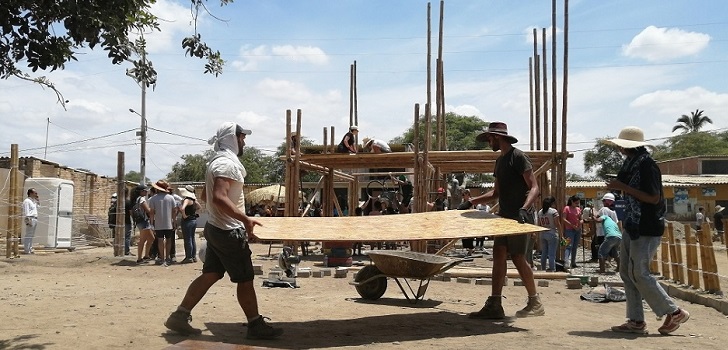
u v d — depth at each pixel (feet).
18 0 17.66
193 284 20.20
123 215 57.26
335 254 51.62
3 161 87.30
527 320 24.93
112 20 18.92
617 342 20.22
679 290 37.60
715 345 19.86
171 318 20.08
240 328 21.89
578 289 40.34
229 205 18.95
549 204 50.80
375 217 24.48
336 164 64.64
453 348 19.22
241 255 19.60
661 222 21.62
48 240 69.21
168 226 50.65
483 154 56.59
